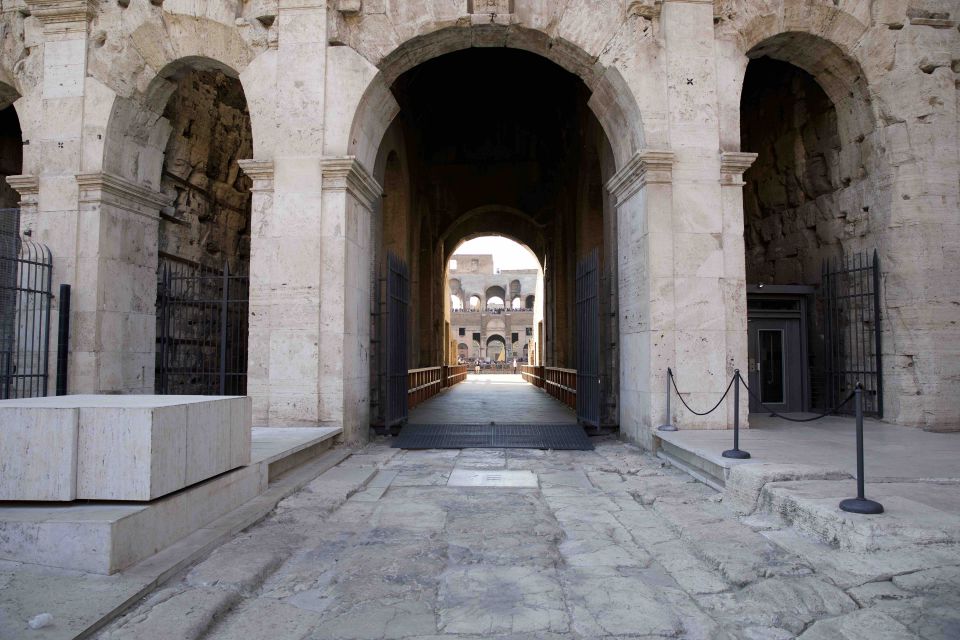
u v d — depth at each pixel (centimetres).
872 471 562
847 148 1023
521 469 759
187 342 1139
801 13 906
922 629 308
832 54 952
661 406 831
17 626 294
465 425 1065
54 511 383
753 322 1130
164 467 412
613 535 492
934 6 937
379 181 1250
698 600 362
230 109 1248
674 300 839
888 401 934
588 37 881
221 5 898
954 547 391
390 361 1028
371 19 885
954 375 895
